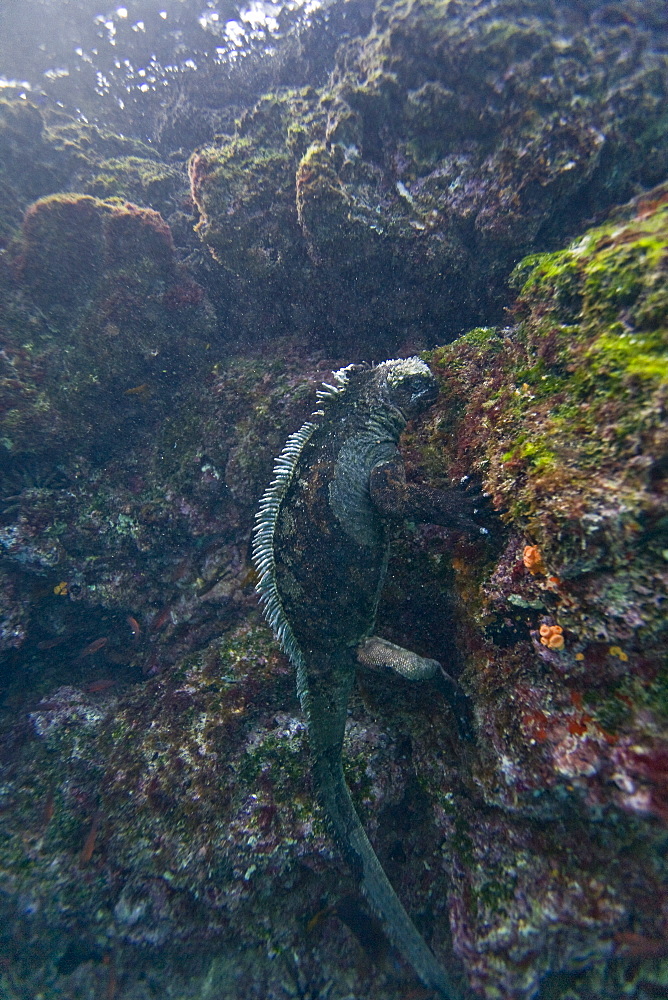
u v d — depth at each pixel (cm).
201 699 81
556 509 48
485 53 73
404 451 71
